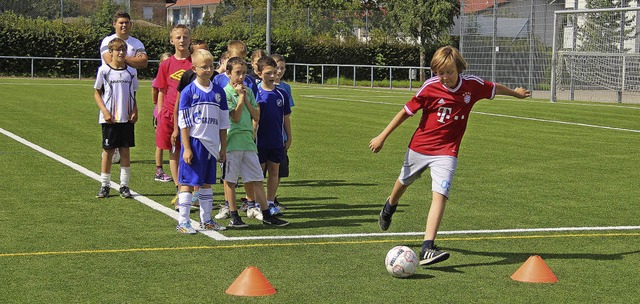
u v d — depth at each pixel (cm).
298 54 4284
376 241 711
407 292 555
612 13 2959
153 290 552
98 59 3953
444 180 634
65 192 947
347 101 2697
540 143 1512
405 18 4356
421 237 729
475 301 535
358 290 558
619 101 2850
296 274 598
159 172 1056
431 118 644
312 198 934
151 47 4078
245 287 545
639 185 1044
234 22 4303
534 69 3212
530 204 903
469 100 638
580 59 2967
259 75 830
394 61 4391
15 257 638
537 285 576
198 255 652
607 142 1539
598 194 973
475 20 3456
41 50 3869
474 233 749
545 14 3319
